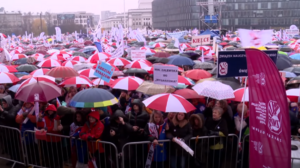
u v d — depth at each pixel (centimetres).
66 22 12238
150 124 538
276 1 8950
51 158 605
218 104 582
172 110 505
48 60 1163
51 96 559
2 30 11150
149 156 530
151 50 1720
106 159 567
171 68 566
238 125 584
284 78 788
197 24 9331
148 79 956
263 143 378
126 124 555
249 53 389
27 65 1120
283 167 346
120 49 1213
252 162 402
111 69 626
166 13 11494
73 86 758
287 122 334
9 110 673
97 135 537
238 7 9119
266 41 604
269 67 355
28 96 548
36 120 593
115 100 562
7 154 692
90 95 533
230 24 9219
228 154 597
